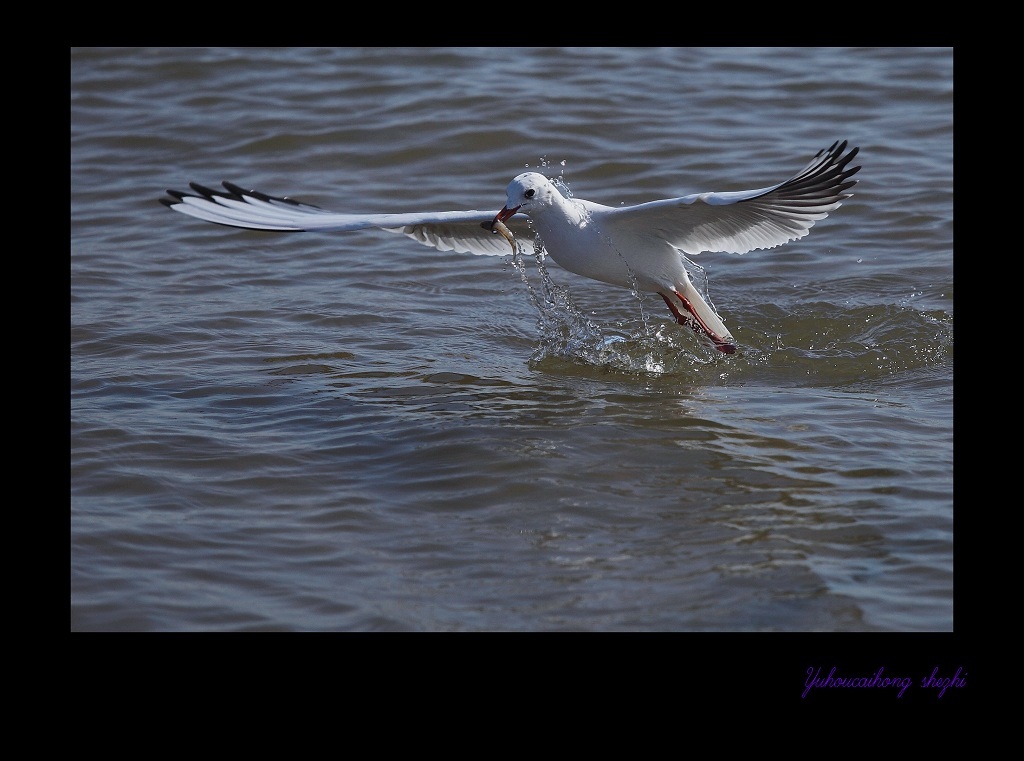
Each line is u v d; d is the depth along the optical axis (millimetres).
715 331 13695
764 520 9742
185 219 18469
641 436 11383
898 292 15492
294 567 9203
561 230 13078
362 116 21500
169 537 9625
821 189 11492
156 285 16141
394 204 18750
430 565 9203
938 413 11898
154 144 20844
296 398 12539
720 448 11086
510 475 10578
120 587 8898
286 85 22734
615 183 19281
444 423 11758
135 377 13078
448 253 17406
